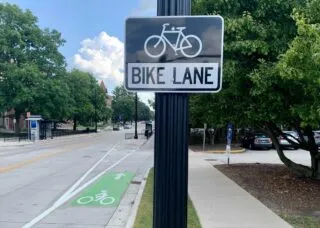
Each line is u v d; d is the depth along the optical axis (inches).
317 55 233.3
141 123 6496.1
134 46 91.0
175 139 89.1
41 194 447.8
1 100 1924.2
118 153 1074.1
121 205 392.2
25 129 2581.2
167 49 90.0
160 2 90.7
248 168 652.7
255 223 287.0
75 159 889.5
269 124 501.0
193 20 89.4
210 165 717.9
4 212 356.2
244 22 357.1
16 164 775.1
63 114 2209.6
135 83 91.0
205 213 319.9
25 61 2059.5
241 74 379.2
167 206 87.1
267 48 354.9
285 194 416.2
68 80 2583.7
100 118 3348.9
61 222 320.2
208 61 89.3
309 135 500.7
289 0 369.1
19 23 2096.5
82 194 450.6
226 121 492.4
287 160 537.6
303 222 295.1
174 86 90.0
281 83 346.9
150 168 701.9
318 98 303.9
